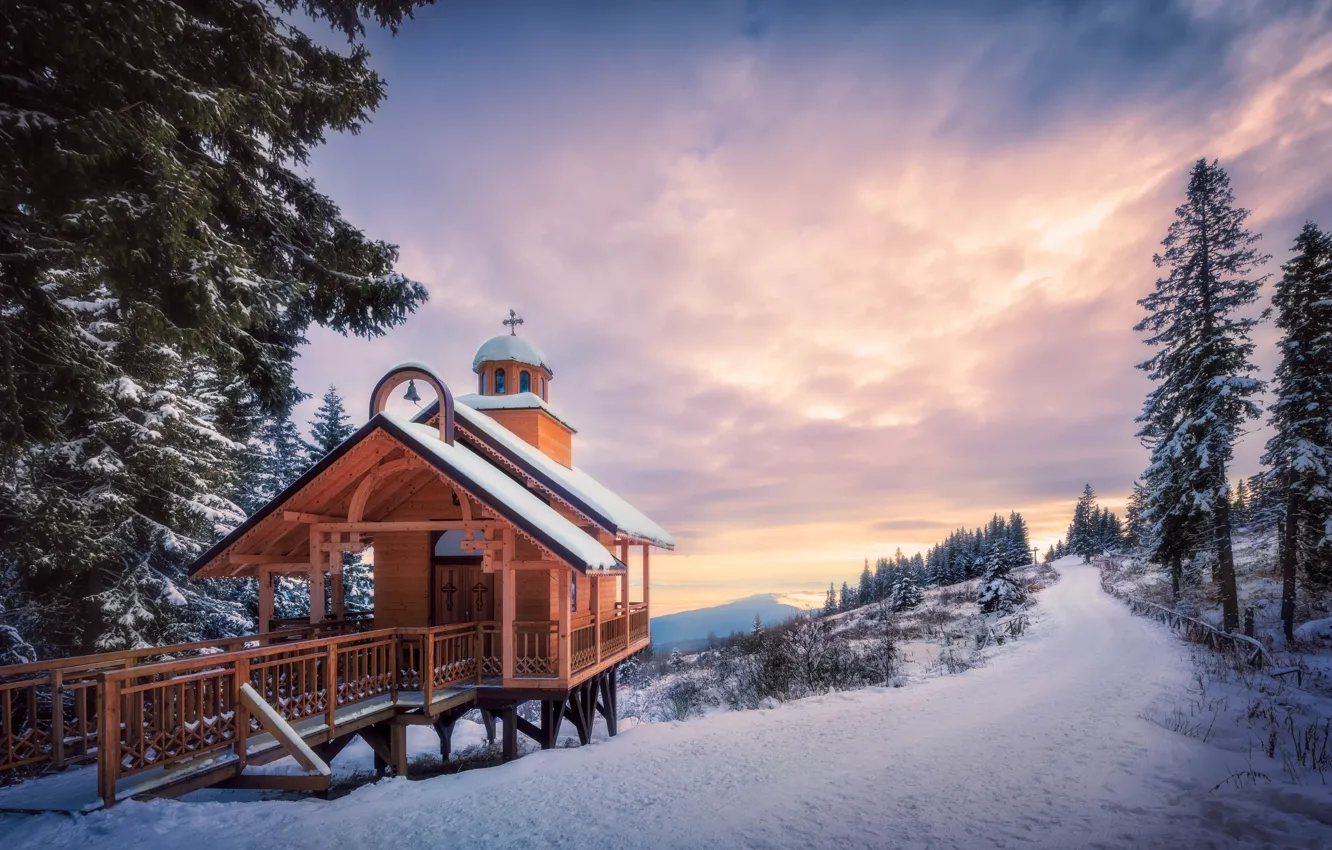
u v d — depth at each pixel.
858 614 48.09
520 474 13.95
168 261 7.67
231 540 11.65
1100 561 75.25
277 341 12.74
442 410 12.80
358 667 10.09
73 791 6.86
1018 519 104.19
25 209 7.99
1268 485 23.30
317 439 29.30
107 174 7.33
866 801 6.37
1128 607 31.48
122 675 6.56
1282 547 23.81
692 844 5.47
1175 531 24.66
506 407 17.77
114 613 14.37
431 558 13.61
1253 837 5.09
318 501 12.30
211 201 7.91
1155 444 26.08
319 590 11.98
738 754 8.41
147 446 14.47
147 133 6.88
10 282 8.42
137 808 6.32
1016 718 10.18
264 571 12.39
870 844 5.30
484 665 12.45
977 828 5.58
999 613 32.84
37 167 6.43
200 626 17.20
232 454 18.06
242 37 8.34
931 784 6.85
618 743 9.43
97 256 7.17
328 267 12.23
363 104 11.25
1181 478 23.73
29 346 9.12
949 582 78.94
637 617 18.25
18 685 7.50
